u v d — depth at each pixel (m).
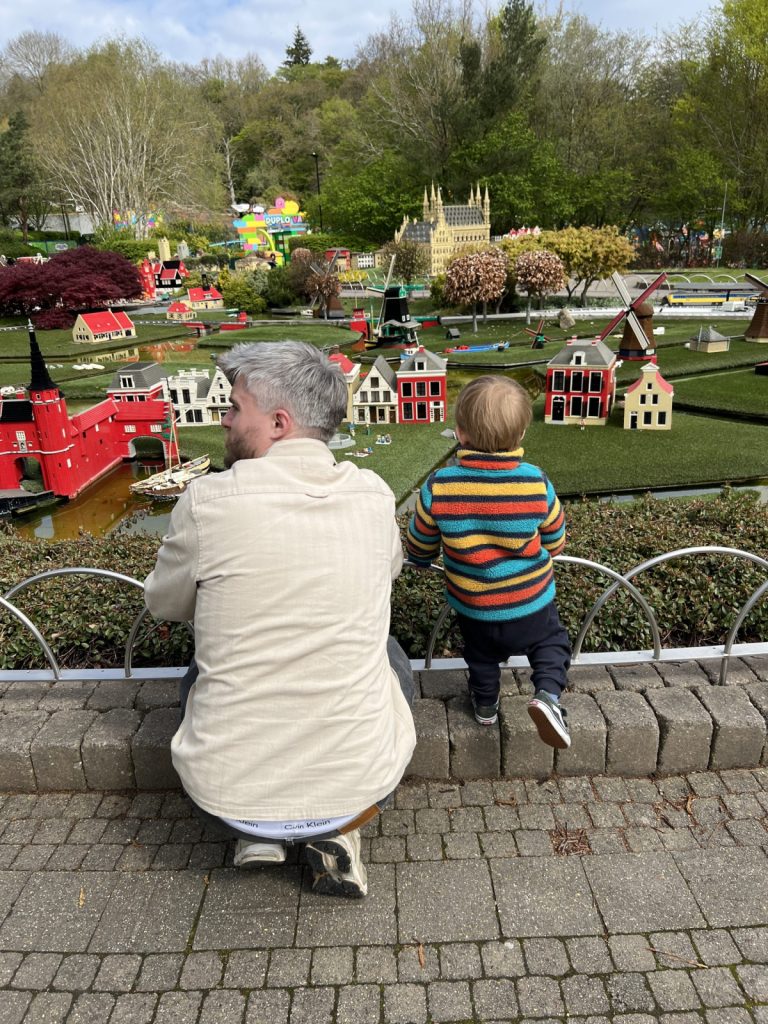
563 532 2.65
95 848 2.62
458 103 44.97
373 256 50.16
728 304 28.02
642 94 49.38
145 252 48.53
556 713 2.47
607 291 34.00
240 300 35.72
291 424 2.16
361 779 2.01
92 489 11.69
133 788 2.90
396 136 50.00
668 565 3.86
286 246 53.56
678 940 2.22
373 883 2.45
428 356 13.66
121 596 3.76
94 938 2.27
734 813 2.70
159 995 2.09
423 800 2.81
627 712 2.90
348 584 2.01
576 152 46.69
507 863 2.51
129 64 53.81
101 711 3.05
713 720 2.86
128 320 28.73
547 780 2.90
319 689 1.97
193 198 58.72
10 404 10.73
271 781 1.97
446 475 2.57
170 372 21.11
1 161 55.09
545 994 2.06
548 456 11.33
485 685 2.79
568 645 2.72
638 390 12.34
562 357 12.84
